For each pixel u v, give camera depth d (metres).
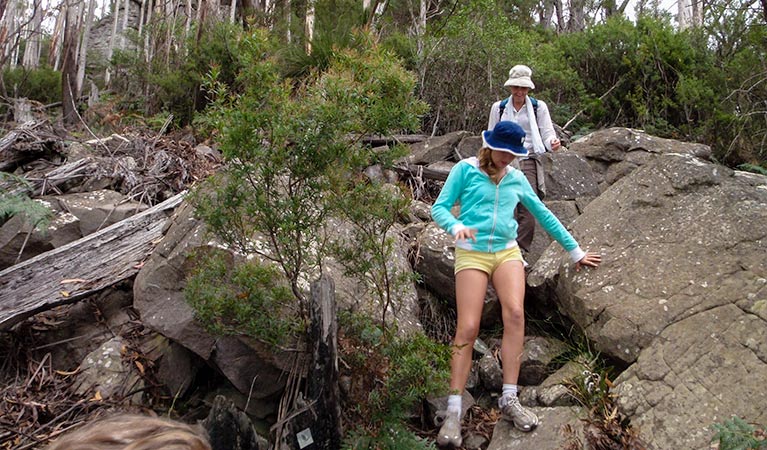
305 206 3.42
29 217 4.82
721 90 8.48
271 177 3.34
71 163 5.86
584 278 4.02
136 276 4.50
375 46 3.51
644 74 8.78
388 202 3.46
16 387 4.20
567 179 5.93
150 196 5.64
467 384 4.10
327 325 3.30
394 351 3.37
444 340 4.42
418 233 4.92
